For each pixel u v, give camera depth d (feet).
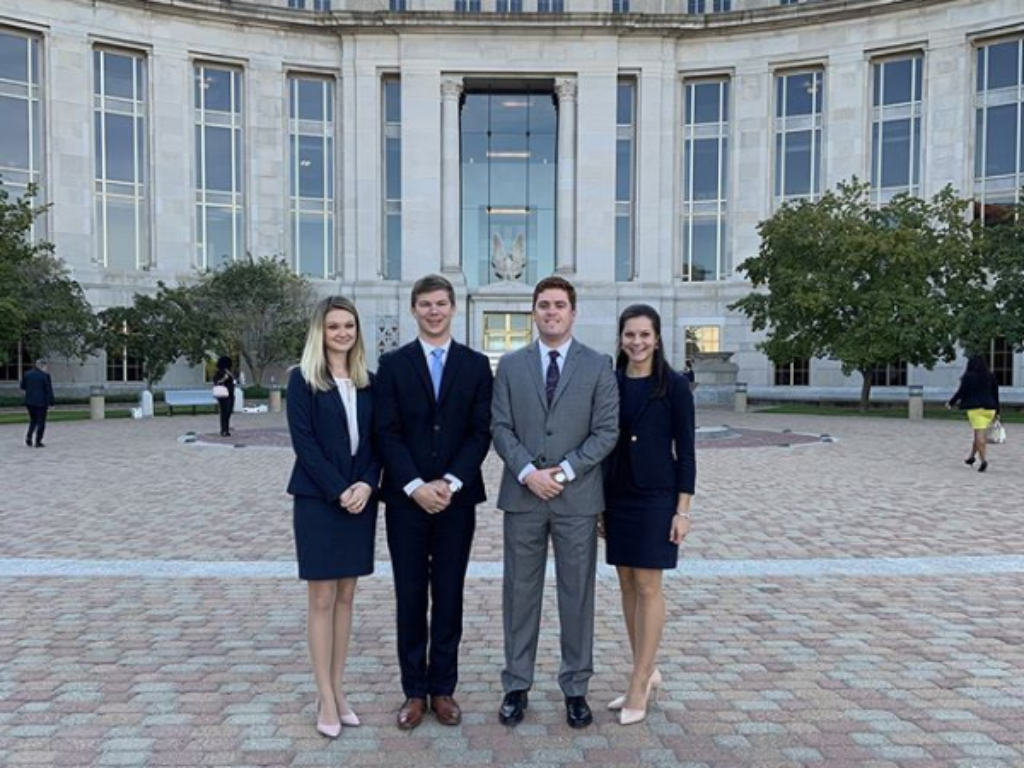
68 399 111.24
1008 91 115.65
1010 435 68.03
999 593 21.70
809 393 123.65
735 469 46.11
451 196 128.16
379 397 13.97
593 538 14.01
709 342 128.88
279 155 127.24
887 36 121.19
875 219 100.37
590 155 127.75
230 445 58.39
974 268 95.86
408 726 13.73
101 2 116.47
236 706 14.66
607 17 125.59
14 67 113.19
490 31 126.41
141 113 121.80
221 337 108.68
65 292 99.35
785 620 19.53
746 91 127.65
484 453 14.23
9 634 18.47
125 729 13.70
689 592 21.85
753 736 13.47
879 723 13.94
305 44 127.85
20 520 31.42
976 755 12.80
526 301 126.52
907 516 32.01
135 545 27.27
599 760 12.67
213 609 20.36
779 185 128.77
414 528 13.98
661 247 129.59
